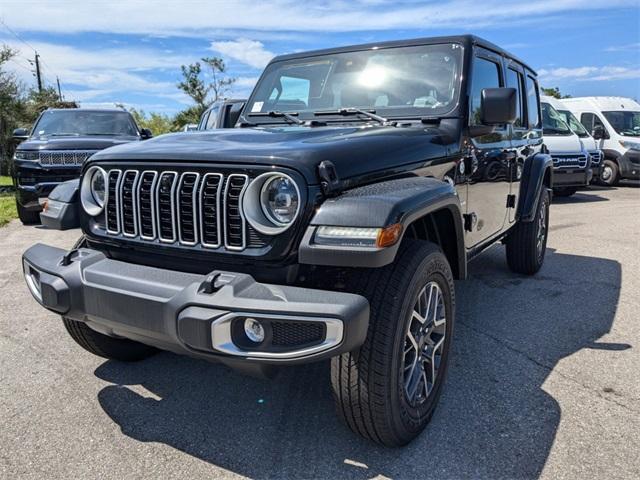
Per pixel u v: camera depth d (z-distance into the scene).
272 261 2.17
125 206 2.57
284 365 1.99
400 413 2.34
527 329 3.92
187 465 2.38
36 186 7.89
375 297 2.23
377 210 2.06
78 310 2.42
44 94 28.89
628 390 2.99
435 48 3.50
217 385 3.11
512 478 2.26
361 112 3.38
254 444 2.53
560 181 10.41
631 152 13.16
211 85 30.58
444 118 3.24
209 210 2.29
